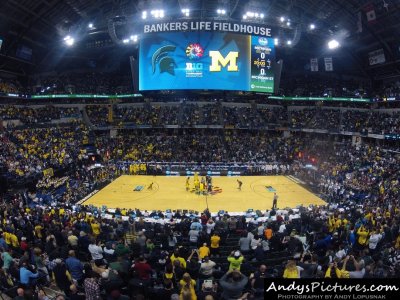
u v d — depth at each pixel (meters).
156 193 32.84
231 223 16.41
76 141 44.50
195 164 42.50
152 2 37.75
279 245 14.00
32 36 44.97
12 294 10.21
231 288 7.59
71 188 31.69
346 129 49.19
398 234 15.45
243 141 48.38
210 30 24.97
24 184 29.33
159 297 8.98
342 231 15.93
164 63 25.78
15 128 41.59
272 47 26.69
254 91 26.27
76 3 40.75
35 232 15.72
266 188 35.16
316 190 34.31
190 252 12.77
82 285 9.93
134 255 11.47
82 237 13.59
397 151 39.44
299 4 43.38
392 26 39.56
